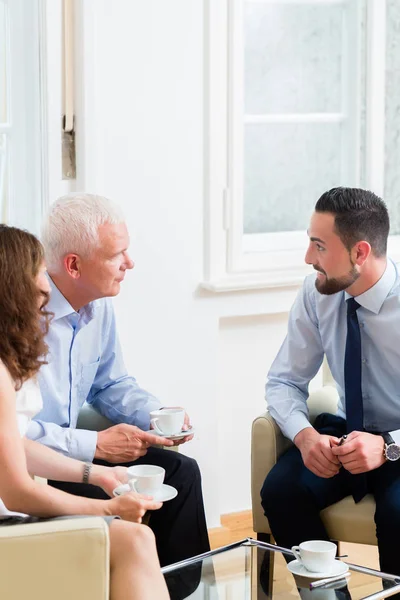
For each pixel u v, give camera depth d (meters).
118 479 2.88
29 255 2.53
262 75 4.30
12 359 2.49
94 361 3.39
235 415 4.32
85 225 3.12
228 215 4.13
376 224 3.21
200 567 2.71
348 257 3.19
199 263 4.12
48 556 2.23
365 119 4.46
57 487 3.20
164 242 4.04
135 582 2.40
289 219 4.45
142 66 3.90
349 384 3.29
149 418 3.38
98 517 2.31
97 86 3.83
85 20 3.76
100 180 3.88
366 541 3.09
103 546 2.25
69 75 3.80
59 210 3.16
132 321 4.02
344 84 4.46
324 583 2.58
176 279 4.07
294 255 4.30
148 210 3.99
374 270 3.22
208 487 4.22
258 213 4.38
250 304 4.23
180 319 4.11
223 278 4.16
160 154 3.98
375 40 4.38
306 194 4.47
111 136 3.88
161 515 3.20
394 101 4.54
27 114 3.84
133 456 3.13
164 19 3.91
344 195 3.20
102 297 3.21
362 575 2.63
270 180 4.38
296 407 3.32
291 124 4.39
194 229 4.09
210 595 2.56
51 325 3.20
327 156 4.48
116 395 3.44
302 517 3.11
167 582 2.64
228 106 4.09
